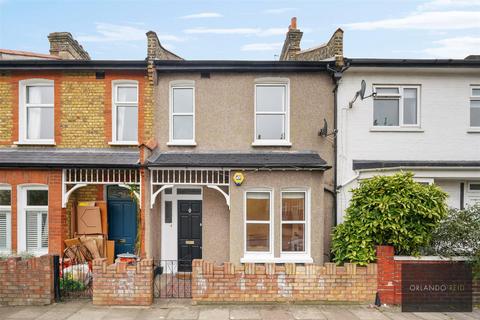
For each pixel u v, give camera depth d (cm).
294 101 1093
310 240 967
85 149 1100
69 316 735
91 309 772
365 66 1066
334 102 1089
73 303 807
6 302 795
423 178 1025
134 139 1125
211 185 984
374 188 853
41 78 1109
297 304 804
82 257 1015
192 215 1112
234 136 1093
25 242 1047
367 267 807
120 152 1081
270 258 962
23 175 1025
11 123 1111
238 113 1094
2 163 997
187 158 1024
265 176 974
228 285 804
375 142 1088
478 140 1096
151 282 802
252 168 966
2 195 1059
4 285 796
